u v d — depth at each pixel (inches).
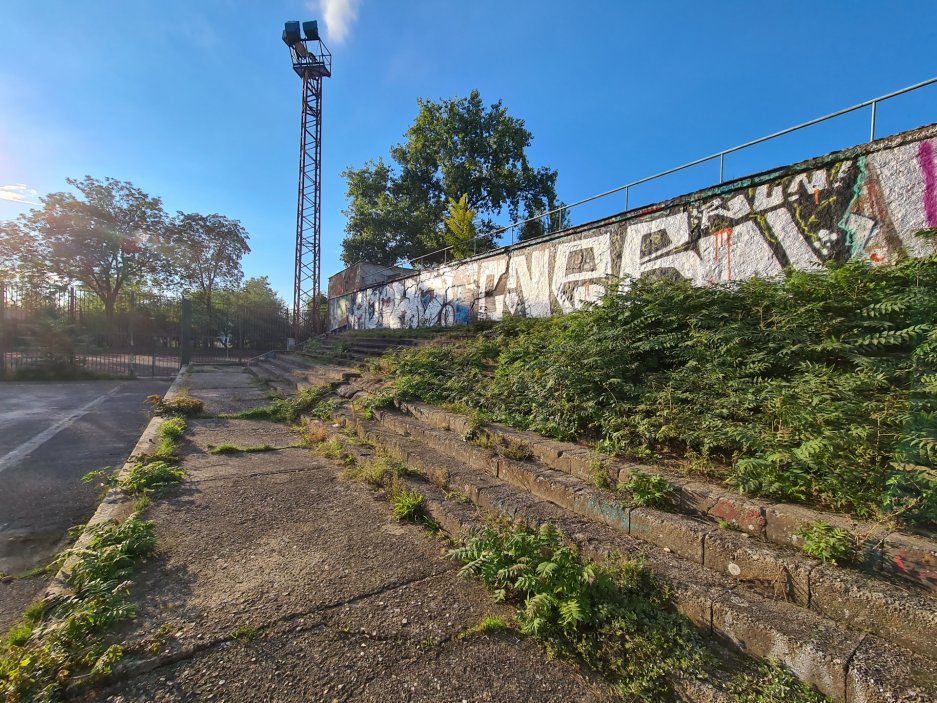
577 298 337.1
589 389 176.9
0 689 71.6
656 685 75.9
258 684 75.6
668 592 91.8
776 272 217.5
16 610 100.2
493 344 305.6
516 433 175.9
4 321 586.2
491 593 102.3
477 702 73.4
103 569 103.3
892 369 124.6
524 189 1066.1
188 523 136.5
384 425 231.6
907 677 66.1
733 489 113.1
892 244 179.2
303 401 315.3
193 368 655.8
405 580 107.4
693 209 257.3
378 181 1055.6
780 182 217.3
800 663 73.2
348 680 77.0
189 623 90.0
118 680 75.4
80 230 1057.5
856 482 101.1
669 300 203.3
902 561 81.1
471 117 1016.2
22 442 252.4
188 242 1236.5
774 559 89.3
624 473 127.9
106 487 173.8
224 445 222.8
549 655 83.4
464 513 134.0
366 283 848.9
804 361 144.8
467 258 483.8
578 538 110.9
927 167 170.2
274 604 97.0
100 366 685.9
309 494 162.9
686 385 155.3
